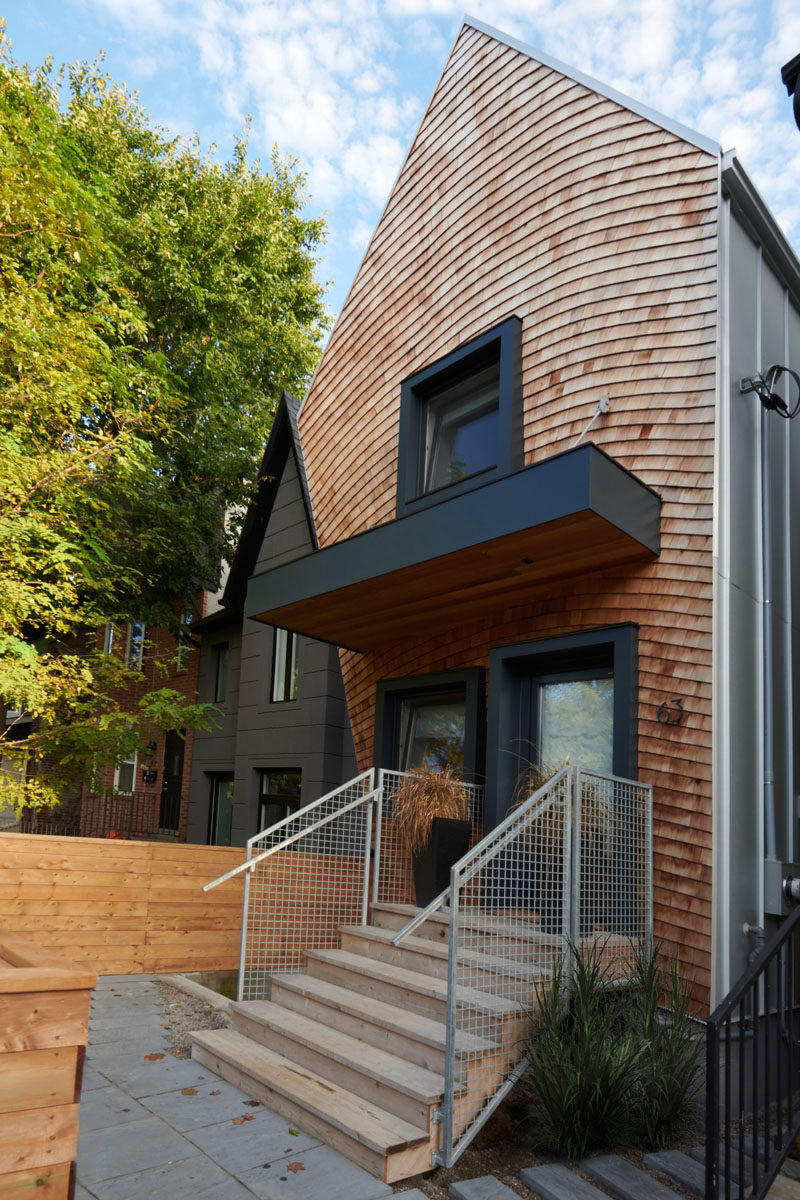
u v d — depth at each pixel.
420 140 7.84
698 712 4.66
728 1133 2.89
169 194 12.56
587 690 5.69
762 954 3.27
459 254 7.11
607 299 5.73
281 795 10.72
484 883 5.19
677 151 5.48
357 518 7.98
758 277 5.69
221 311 12.95
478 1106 3.53
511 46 6.89
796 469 6.02
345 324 8.60
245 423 13.25
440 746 6.95
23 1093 2.08
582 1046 3.57
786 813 5.19
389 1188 3.14
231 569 12.66
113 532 8.64
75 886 6.42
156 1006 5.65
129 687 15.27
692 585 4.85
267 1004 4.95
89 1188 3.02
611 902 4.41
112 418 7.75
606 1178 3.23
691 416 5.08
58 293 7.19
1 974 2.10
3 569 6.62
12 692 6.40
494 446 6.66
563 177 6.22
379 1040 4.04
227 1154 3.36
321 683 10.02
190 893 6.93
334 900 5.90
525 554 5.07
